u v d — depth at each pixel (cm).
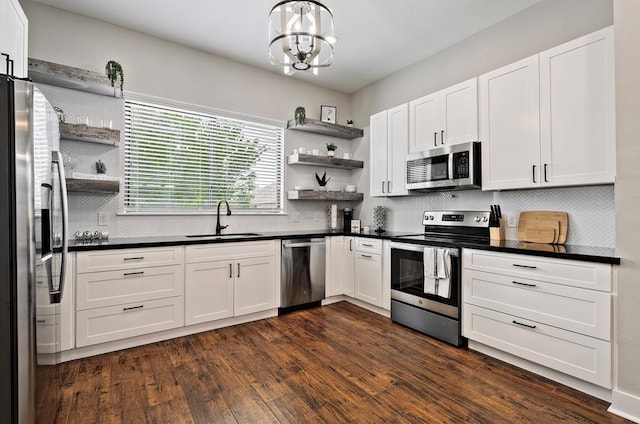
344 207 471
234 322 318
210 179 365
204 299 296
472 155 279
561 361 204
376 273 349
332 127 427
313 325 317
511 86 260
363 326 314
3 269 126
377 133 393
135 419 174
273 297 339
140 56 317
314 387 206
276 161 416
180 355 250
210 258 299
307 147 439
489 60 310
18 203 129
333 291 386
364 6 277
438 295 276
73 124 262
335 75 420
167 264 276
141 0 268
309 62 225
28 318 131
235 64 378
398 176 363
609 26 215
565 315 203
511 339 231
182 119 346
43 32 272
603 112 208
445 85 351
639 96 178
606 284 185
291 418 175
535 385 208
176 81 337
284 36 207
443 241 282
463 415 178
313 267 369
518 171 254
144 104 323
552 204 263
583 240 245
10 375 127
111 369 227
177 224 339
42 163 144
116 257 254
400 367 232
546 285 212
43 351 147
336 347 266
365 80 436
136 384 208
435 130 321
